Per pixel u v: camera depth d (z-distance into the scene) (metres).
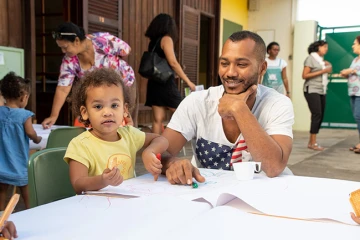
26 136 2.88
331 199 1.15
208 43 9.22
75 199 1.18
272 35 10.44
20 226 0.93
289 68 10.34
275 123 1.69
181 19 7.73
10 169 2.82
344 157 5.96
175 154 1.86
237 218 0.97
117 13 6.06
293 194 1.21
